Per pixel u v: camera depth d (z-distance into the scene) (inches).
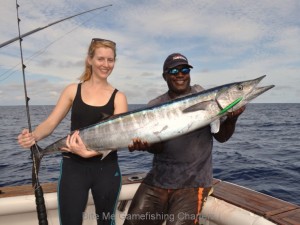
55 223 135.0
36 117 1812.3
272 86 123.3
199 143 123.3
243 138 730.8
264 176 301.9
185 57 134.5
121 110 118.8
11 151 528.7
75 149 108.8
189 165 120.9
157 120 118.5
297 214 110.4
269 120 1633.9
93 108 114.7
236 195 132.9
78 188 110.0
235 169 337.7
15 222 129.4
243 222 111.8
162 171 123.5
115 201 115.9
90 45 115.9
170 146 121.7
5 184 296.8
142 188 127.1
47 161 421.7
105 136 115.8
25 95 112.0
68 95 117.5
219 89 121.0
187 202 115.2
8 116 2487.7
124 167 378.9
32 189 138.1
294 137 739.4
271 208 116.3
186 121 118.2
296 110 3366.1
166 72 134.4
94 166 113.2
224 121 126.3
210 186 122.6
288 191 246.7
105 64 113.5
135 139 116.0
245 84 121.7
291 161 384.2
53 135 842.8
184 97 121.3
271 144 593.0
